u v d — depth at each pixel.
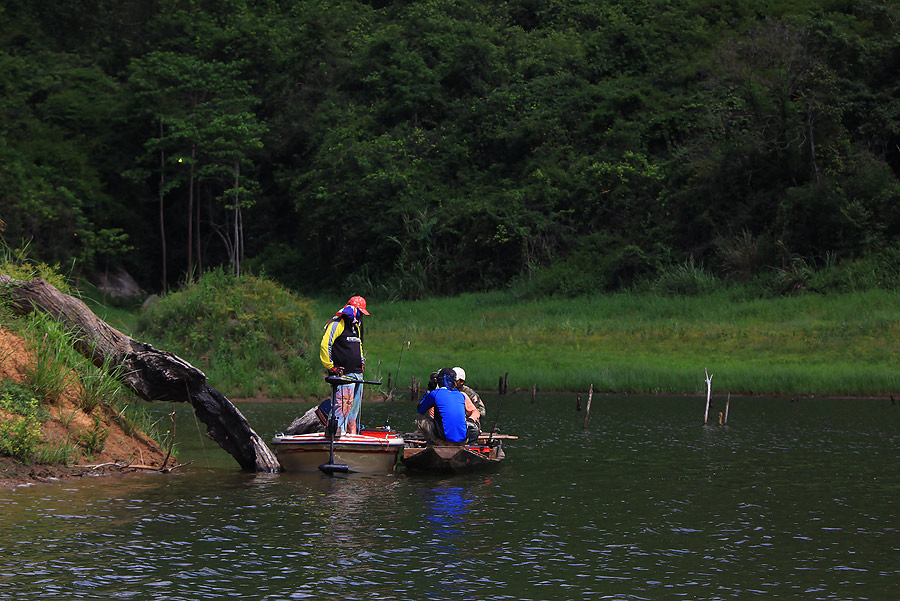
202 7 79.81
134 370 14.67
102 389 14.51
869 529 10.26
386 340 41.94
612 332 40.69
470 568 8.51
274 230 75.81
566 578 8.20
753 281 47.81
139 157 68.38
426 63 75.38
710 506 11.59
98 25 78.06
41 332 14.29
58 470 13.00
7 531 9.65
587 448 17.27
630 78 68.00
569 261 58.00
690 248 55.41
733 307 43.59
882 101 53.69
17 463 12.76
